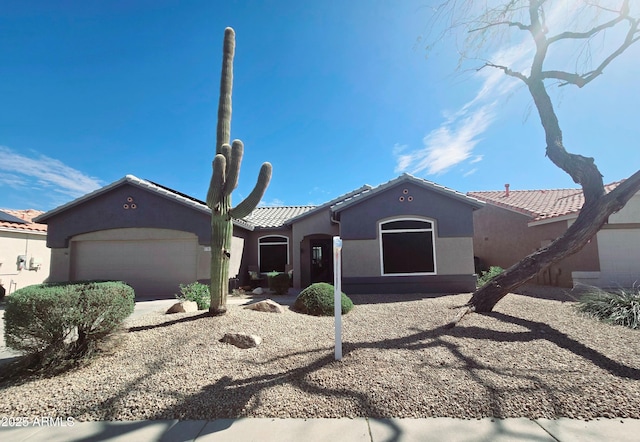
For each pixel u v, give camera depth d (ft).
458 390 13.69
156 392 13.82
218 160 24.02
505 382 14.33
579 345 18.85
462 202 42.16
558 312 26.94
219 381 14.78
